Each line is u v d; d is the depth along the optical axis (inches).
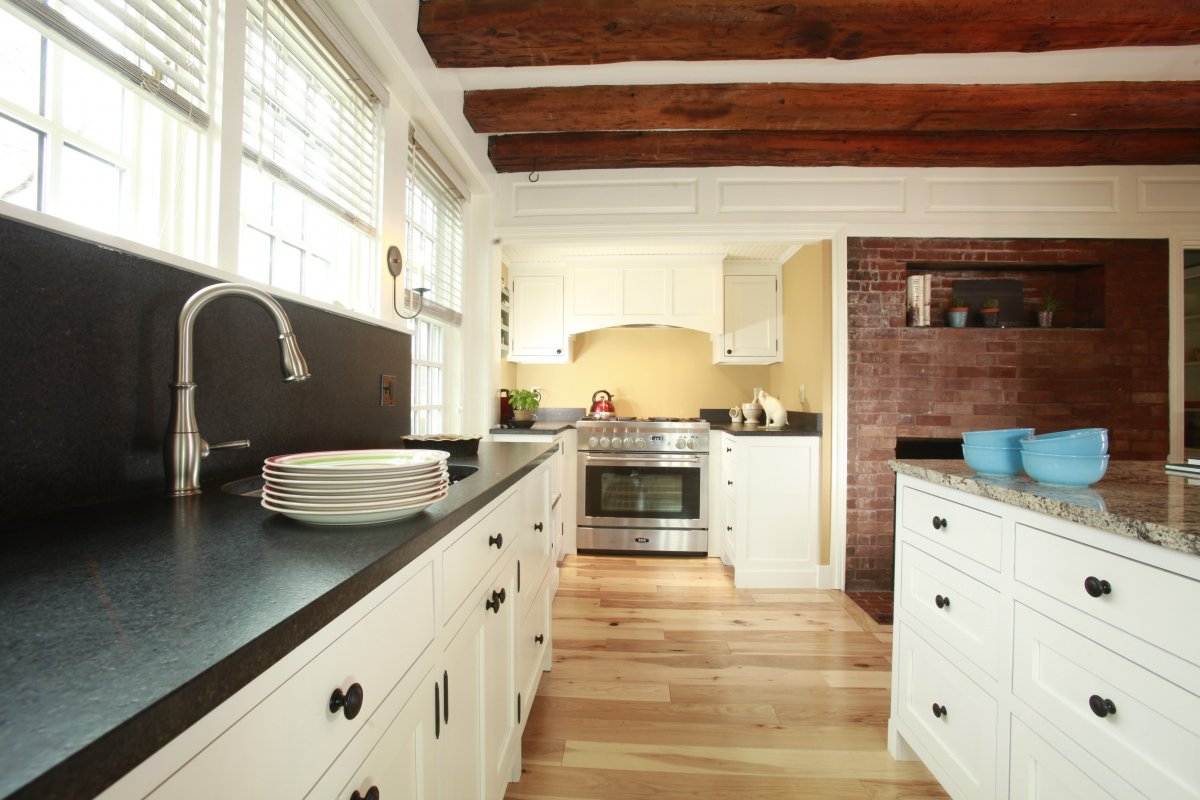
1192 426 115.3
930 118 92.6
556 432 123.4
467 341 115.0
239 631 16.3
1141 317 112.3
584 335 168.2
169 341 37.1
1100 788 34.7
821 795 55.2
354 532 28.4
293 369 37.0
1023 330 112.5
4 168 33.0
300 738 19.0
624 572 126.0
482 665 41.9
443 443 62.7
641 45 74.0
